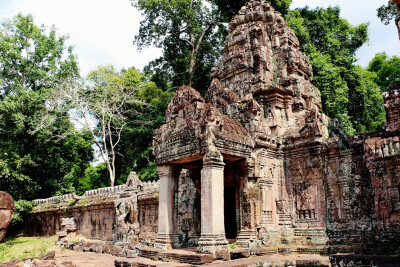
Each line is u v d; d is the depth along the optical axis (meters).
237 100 15.69
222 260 11.18
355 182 12.95
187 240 15.76
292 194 14.59
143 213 20.56
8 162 28.58
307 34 24.38
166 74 37.62
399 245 9.78
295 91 16.52
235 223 16.64
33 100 30.86
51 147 32.59
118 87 34.25
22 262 13.69
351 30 28.42
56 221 29.17
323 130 15.69
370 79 29.77
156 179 30.64
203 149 12.13
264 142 14.34
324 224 13.40
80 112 32.31
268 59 16.98
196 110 12.91
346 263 8.23
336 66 24.52
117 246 19.14
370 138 12.20
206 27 35.03
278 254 12.81
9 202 12.85
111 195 23.53
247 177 13.55
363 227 12.44
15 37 33.66
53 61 35.41
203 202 11.88
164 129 14.39
